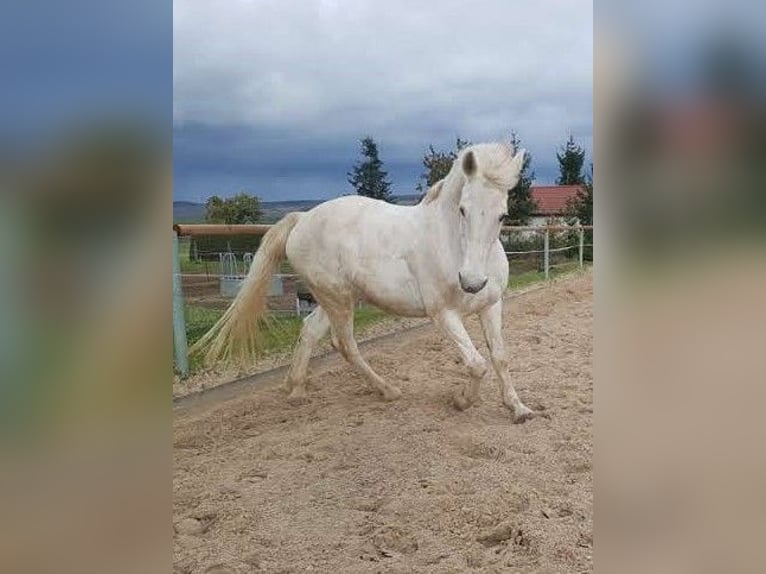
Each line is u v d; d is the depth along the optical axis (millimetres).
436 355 5672
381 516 2816
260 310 4598
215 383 4934
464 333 3955
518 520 2678
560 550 2414
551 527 2594
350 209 4297
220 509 2912
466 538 2598
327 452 3545
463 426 3895
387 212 4191
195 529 2742
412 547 2568
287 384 4664
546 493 2967
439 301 3930
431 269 3895
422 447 3561
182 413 4312
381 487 3107
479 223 3443
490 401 4371
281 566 2422
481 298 3889
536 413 4023
